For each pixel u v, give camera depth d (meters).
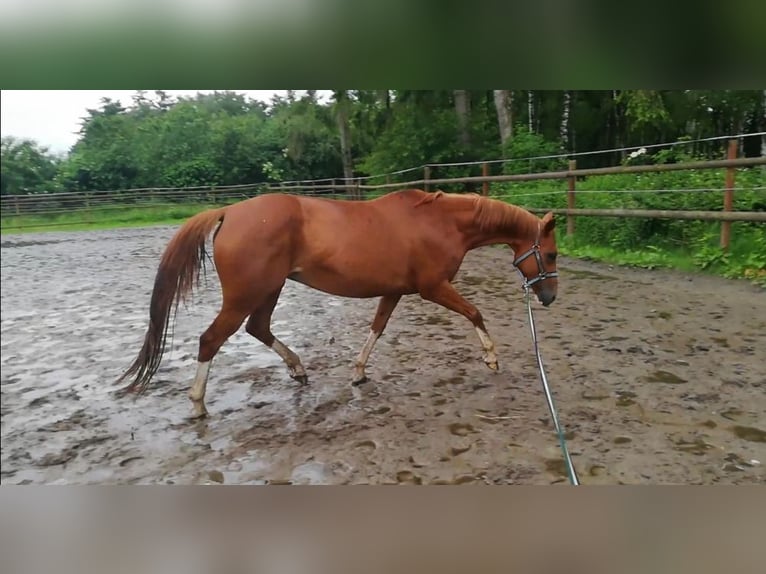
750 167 5.76
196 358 4.21
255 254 2.96
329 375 3.70
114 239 11.48
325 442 2.83
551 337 4.17
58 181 19.38
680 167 5.61
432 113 11.47
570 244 6.96
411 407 3.17
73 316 5.69
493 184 9.34
